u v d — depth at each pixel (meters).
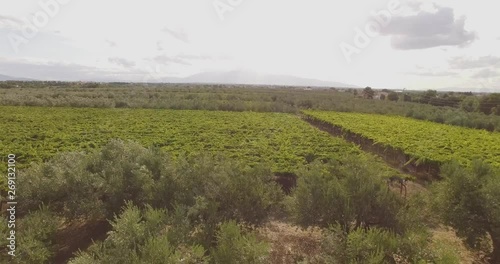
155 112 53.56
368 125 40.97
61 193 11.75
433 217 12.29
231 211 11.21
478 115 53.09
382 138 29.55
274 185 13.25
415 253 8.46
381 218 10.83
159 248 7.73
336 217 10.81
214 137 30.03
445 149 26.81
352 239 8.55
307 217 11.07
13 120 38.66
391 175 16.73
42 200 11.52
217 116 49.97
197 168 12.18
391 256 8.62
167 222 9.80
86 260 8.02
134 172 11.80
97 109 55.72
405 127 41.38
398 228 10.31
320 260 9.88
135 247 8.20
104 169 12.15
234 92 106.00
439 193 11.62
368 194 10.89
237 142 27.55
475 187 10.92
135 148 13.84
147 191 11.73
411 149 25.00
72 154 13.25
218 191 11.44
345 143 27.39
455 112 55.56
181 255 8.39
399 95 106.88
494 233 10.54
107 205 11.68
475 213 10.73
